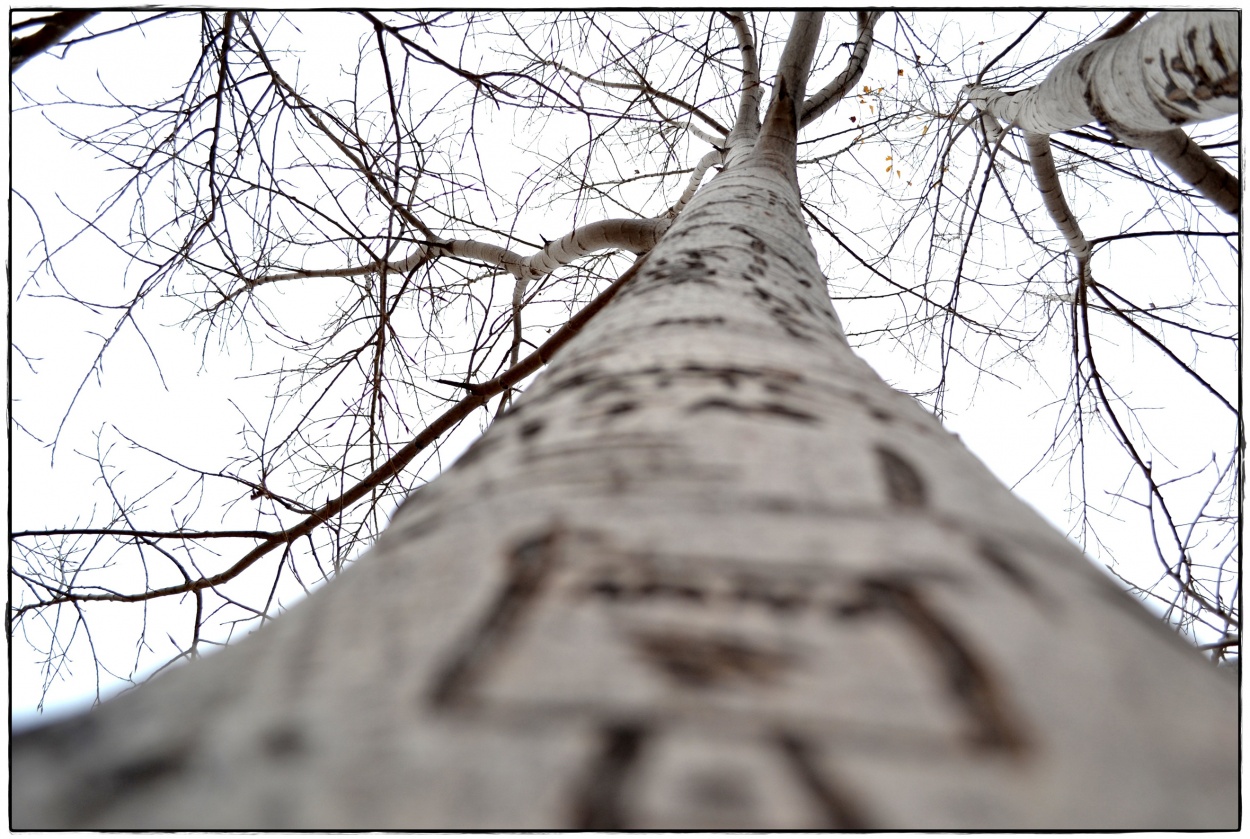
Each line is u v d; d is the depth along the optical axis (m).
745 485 0.55
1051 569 0.51
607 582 0.43
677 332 1.03
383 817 0.30
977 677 0.36
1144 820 0.30
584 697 0.34
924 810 0.29
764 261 1.59
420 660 0.38
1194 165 2.82
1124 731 0.35
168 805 0.32
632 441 0.65
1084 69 2.76
